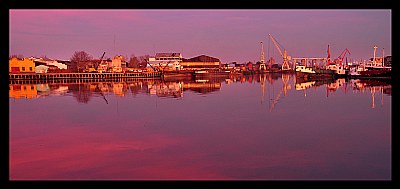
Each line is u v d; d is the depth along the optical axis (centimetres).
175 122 2158
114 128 1975
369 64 11200
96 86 6394
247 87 5709
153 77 10806
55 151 1457
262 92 4572
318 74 9144
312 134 1736
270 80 8619
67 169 1210
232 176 1125
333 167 1194
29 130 1925
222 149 1464
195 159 1320
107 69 11494
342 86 5509
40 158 1348
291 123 2067
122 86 6322
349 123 2039
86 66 12256
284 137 1677
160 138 1694
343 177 1094
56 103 3359
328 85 5884
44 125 2092
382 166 1193
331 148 1452
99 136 1755
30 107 3020
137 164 1266
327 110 2638
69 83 7788
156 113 2578
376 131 1788
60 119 2327
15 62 9838
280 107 2864
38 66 10350
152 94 4403
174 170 1192
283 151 1417
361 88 4953
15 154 1409
